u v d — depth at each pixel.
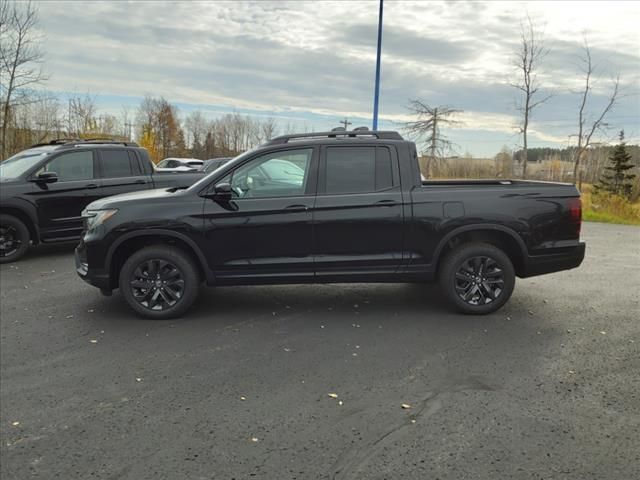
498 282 5.26
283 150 5.25
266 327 5.01
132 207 5.21
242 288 6.50
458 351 4.34
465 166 28.77
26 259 8.39
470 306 5.27
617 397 3.47
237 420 3.23
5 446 2.97
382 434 3.04
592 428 3.08
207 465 2.76
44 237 8.24
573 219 5.25
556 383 3.71
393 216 5.14
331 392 3.60
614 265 8.09
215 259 5.20
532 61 21.31
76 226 8.48
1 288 6.54
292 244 5.18
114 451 2.90
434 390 3.62
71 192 8.37
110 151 8.87
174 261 5.20
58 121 32.72
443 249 5.28
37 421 3.24
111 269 5.28
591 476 2.62
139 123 51.00
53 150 8.48
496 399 3.47
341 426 3.14
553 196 5.21
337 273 5.21
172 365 4.11
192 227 5.14
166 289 5.25
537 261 5.24
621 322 5.09
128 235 5.15
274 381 3.79
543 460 2.76
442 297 6.00
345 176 5.22
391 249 5.20
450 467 2.71
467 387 3.66
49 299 6.05
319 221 5.13
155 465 2.76
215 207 5.16
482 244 5.25
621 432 3.02
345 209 5.13
